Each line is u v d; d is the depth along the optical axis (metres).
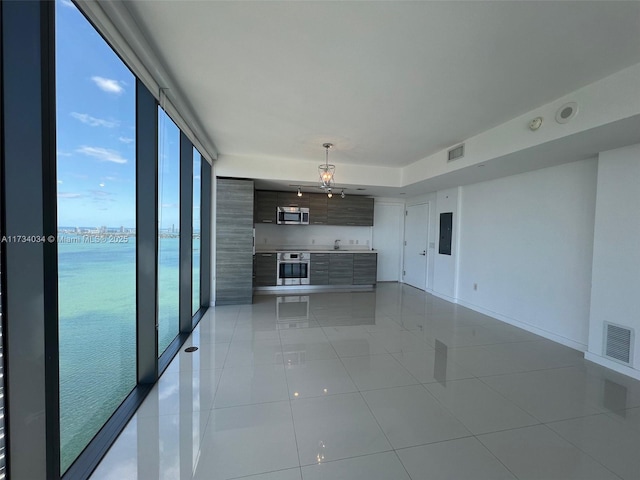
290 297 5.46
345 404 2.07
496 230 4.32
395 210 7.18
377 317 4.25
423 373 2.56
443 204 5.55
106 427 1.77
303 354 2.92
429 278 6.00
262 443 1.67
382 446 1.66
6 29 1.01
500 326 3.90
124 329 2.24
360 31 1.67
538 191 3.69
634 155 2.57
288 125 3.21
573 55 1.86
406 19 1.56
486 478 1.45
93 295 1.90
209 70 2.13
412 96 2.49
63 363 1.72
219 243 4.68
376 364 2.72
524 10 1.47
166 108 2.37
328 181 4.00
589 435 1.79
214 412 1.96
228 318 4.08
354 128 3.26
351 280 6.36
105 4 1.38
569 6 1.44
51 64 1.11
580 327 3.15
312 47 1.84
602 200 2.79
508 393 2.25
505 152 3.04
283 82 2.29
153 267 2.24
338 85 2.33
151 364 2.30
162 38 1.76
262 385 2.31
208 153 4.06
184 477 1.42
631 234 2.58
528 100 2.53
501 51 1.83
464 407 2.06
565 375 2.56
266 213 5.95
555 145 2.67
